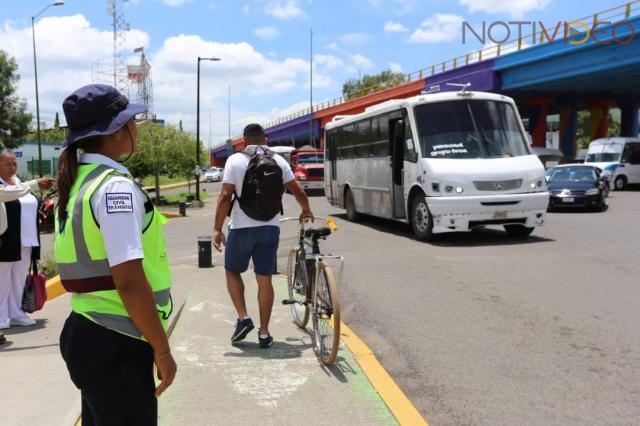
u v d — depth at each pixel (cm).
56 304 710
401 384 455
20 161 4994
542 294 725
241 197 511
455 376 469
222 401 408
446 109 1216
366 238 1293
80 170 226
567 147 4788
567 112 4753
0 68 3769
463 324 609
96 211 215
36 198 615
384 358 515
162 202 2973
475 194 1115
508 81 3697
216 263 1001
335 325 453
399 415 383
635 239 1170
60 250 225
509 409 406
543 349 526
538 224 1158
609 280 791
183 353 508
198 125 2967
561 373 469
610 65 2969
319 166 3216
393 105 1326
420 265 942
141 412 230
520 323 607
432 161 1152
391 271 899
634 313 630
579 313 636
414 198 1237
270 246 520
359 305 703
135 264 212
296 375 455
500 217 1124
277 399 411
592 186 1836
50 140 5319
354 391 424
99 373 223
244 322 526
